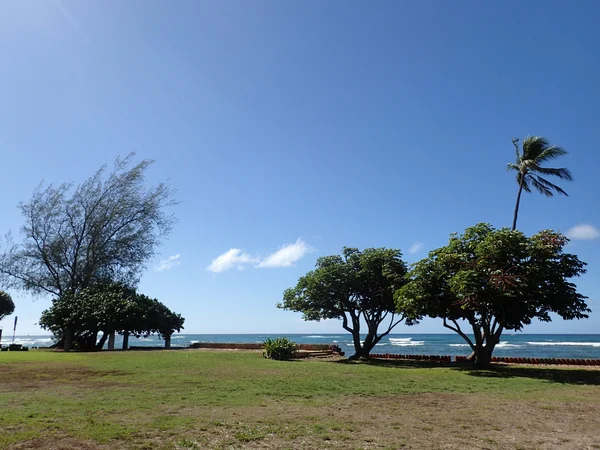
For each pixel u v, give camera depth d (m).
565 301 17.84
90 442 6.35
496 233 18.66
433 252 21.62
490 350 21.20
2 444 6.18
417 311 21.03
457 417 8.65
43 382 12.70
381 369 19.16
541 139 26.42
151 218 35.53
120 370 15.95
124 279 34.47
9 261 31.83
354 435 7.06
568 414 9.09
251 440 6.65
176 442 6.46
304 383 13.42
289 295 28.95
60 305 30.05
